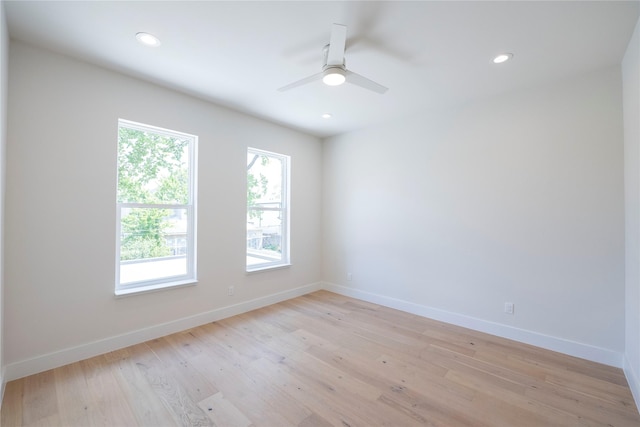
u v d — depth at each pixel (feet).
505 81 9.29
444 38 7.10
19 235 7.35
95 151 8.56
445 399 6.80
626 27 6.59
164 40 7.33
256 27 6.80
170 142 10.61
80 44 7.50
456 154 11.32
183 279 10.87
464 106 11.12
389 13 6.23
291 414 6.26
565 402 6.72
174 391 6.99
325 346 9.39
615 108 8.26
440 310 11.73
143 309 9.58
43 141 7.70
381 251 13.71
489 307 10.52
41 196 7.68
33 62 7.56
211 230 11.37
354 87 9.83
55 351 7.90
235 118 12.12
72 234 8.18
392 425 5.98
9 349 7.23
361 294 14.44
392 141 13.34
